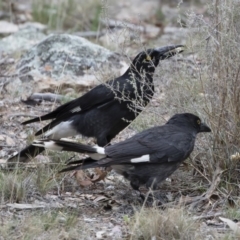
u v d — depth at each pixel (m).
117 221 10.18
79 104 12.22
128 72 12.34
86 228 9.76
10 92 15.05
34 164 11.50
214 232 9.60
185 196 11.09
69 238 9.43
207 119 11.48
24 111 14.33
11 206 10.37
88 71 15.53
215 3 11.31
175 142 10.60
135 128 12.97
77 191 11.32
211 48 11.33
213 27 11.34
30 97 14.76
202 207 10.68
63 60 15.66
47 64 15.64
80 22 21.09
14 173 11.20
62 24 21.03
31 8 22.47
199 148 11.47
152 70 12.31
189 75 12.05
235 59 11.14
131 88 12.02
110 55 15.87
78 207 10.58
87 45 15.91
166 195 11.14
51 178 11.25
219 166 11.24
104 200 11.01
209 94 11.35
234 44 11.16
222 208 10.58
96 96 12.09
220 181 11.16
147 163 10.49
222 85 11.16
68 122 12.29
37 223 9.56
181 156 10.64
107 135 12.38
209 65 11.38
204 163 11.45
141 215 9.81
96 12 20.84
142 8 23.73
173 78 12.07
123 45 13.41
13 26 19.92
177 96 11.81
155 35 20.27
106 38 18.38
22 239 9.20
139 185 10.77
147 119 12.56
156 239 9.36
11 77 15.58
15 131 13.48
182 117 10.95
